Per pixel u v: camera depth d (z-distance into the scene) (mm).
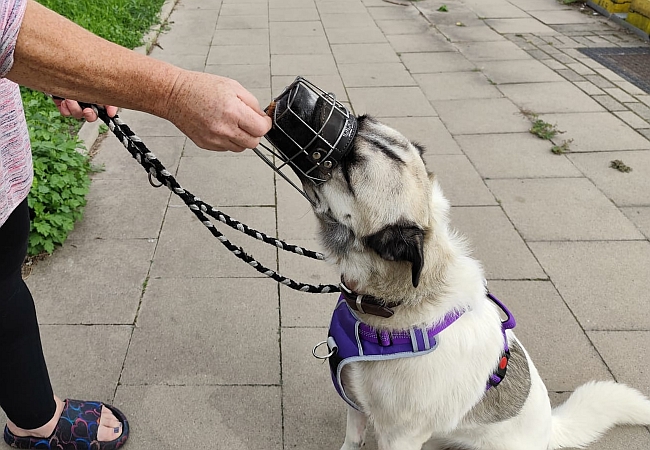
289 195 4242
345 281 1996
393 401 2002
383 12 8945
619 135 5258
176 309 3170
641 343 3078
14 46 1281
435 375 1943
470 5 9469
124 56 1399
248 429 2586
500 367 2043
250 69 6484
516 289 3428
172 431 2555
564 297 3375
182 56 6805
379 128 1851
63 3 6629
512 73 6641
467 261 2051
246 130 1467
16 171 1840
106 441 2439
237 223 1937
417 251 1738
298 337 3041
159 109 1458
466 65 6855
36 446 2406
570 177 4594
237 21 8258
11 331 2016
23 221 1944
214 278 3406
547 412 2314
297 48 7223
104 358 2859
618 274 3564
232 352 2936
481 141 5129
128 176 4363
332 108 1675
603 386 2582
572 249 3777
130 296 3238
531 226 3998
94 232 3736
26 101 4723
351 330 2029
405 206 1769
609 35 8031
